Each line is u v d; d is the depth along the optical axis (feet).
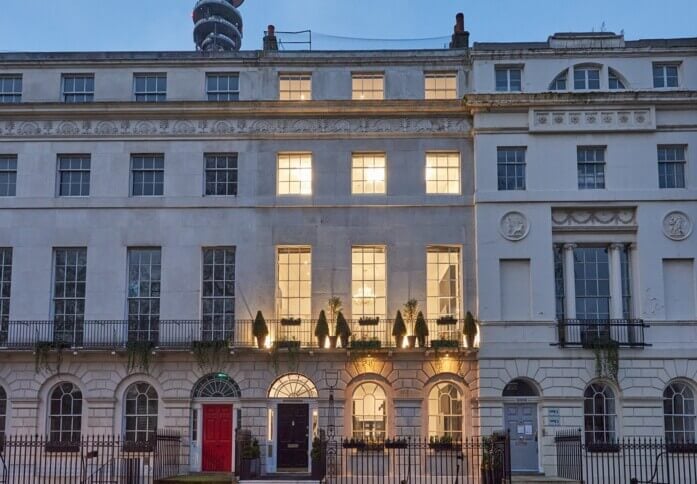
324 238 90.74
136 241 90.94
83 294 90.48
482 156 90.99
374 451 85.76
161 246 90.99
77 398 88.53
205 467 86.74
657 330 87.25
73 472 85.61
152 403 88.22
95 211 91.61
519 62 93.20
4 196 92.68
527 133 91.35
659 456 77.36
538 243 89.04
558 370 86.33
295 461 86.69
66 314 90.17
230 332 89.35
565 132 91.09
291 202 91.35
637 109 91.15
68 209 91.71
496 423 85.40
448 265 91.04
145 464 85.51
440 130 92.84
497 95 90.63
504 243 89.10
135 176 93.30
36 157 92.89
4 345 88.63
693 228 89.04
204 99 94.53
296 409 88.07
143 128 93.25
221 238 90.94
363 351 86.33
